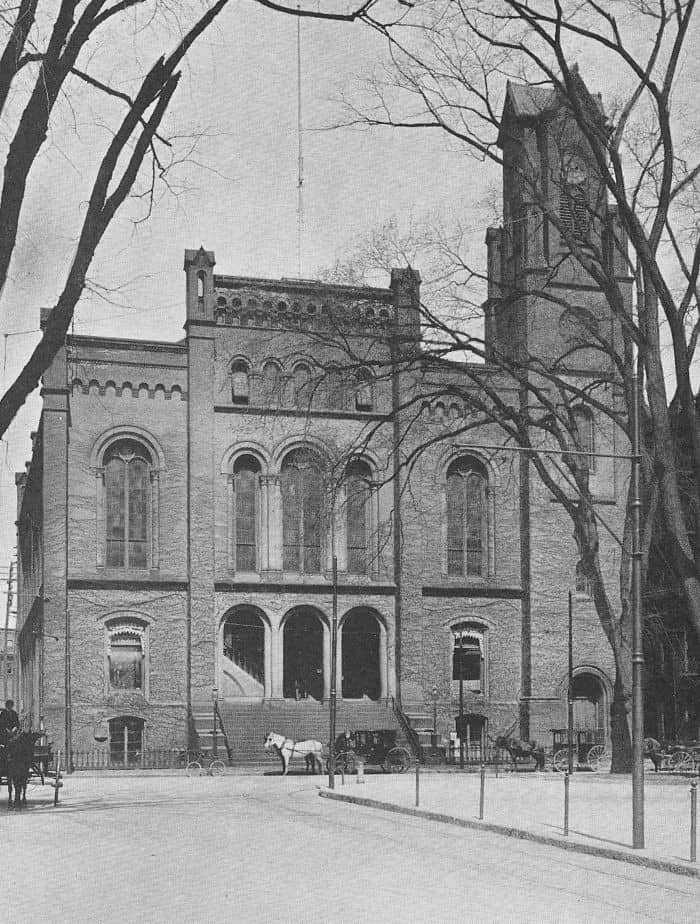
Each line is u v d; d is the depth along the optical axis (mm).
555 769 47688
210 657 54250
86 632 53500
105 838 20234
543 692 57719
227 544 55719
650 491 36688
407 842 19797
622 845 18734
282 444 56875
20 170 19766
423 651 57312
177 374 56000
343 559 57469
